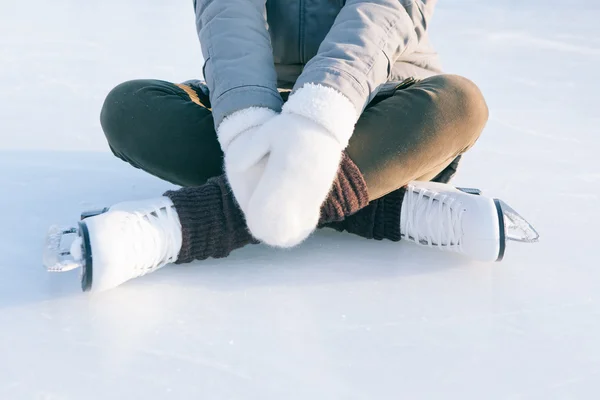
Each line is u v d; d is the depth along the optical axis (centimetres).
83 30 306
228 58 123
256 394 92
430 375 97
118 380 94
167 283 118
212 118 133
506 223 129
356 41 120
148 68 252
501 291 119
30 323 106
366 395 93
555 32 329
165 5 370
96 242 108
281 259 128
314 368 98
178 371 96
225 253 123
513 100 233
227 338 104
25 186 154
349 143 120
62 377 95
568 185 165
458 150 132
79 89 227
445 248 128
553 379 97
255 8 131
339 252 132
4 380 94
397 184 126
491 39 313
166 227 116
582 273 126
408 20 129
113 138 138
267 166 108
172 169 135
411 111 124
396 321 109
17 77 236
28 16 328
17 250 127
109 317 108
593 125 211
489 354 102
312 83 112
